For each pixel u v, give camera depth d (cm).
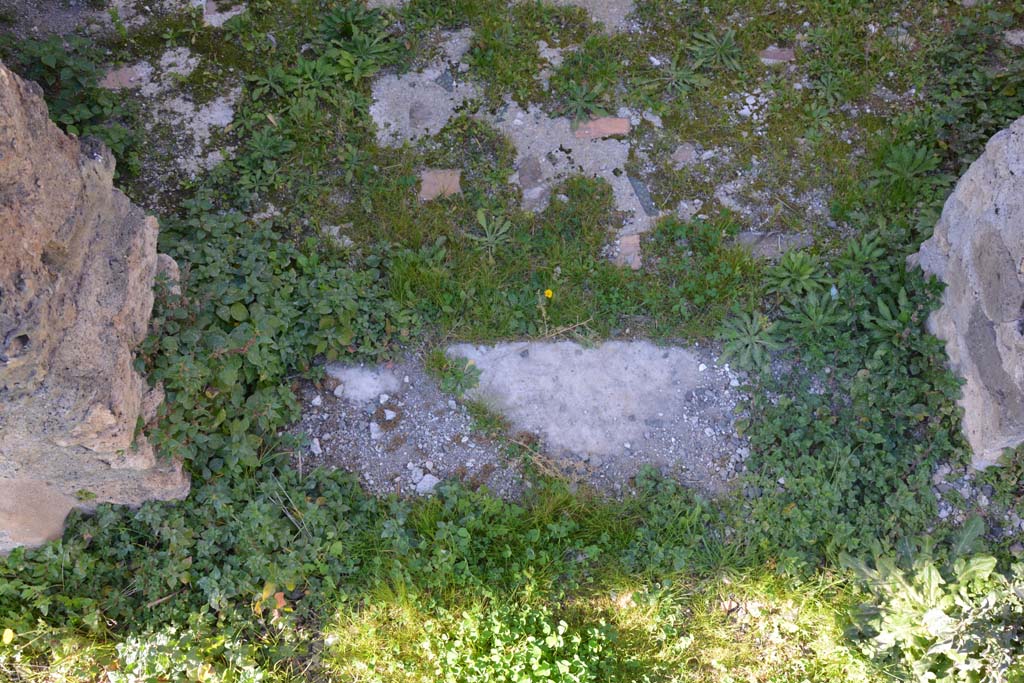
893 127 486
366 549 400
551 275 456
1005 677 358
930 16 511
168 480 371
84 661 366
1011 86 481
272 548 388
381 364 438
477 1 506
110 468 352
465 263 455
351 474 417
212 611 383
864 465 417
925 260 443
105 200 372
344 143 473
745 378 444
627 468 429
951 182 471
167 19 484
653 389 443
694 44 506
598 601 400
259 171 456
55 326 314
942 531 404
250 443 393
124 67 471
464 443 429
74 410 316
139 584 378
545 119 491
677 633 393
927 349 421
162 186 453
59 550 372
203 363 382
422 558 397
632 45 506
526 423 434
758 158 485
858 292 442
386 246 451
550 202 473
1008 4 513
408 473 423
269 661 376
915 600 382
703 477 426
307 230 455
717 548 407
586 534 409
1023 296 353
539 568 400
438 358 436
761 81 501
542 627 383
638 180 480
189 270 411
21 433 311
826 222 471
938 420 416
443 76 495
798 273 449
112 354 335
